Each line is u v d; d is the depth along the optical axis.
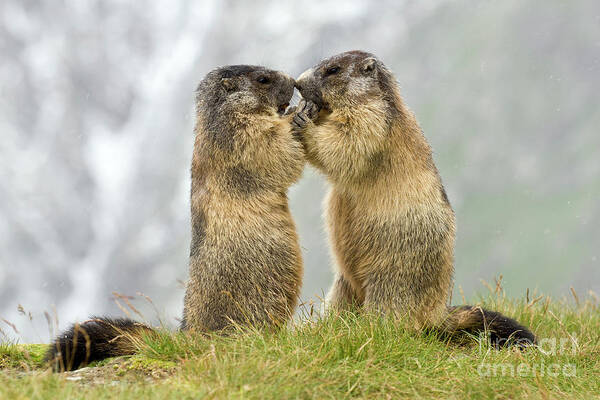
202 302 6.27
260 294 6.23
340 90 6.70
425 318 6.48
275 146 6.48
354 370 5.11
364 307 6.48
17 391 4.43
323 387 4.87
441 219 6.59
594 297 8.26
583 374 5.71
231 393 4.62
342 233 6.85
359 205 6.70
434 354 5.73
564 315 7.67
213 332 5.97
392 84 6.91
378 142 6.53
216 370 4.90
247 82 6.67
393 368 5.30
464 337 6.56
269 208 6.46
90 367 5.61
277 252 6.34
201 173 6.60
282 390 4.74
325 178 6.99
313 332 5.74
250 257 6.24
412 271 6.46
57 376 4.81
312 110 6.83
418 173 6.63
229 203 6.36
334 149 6.57
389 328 5.84
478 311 6.61
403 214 6.50
